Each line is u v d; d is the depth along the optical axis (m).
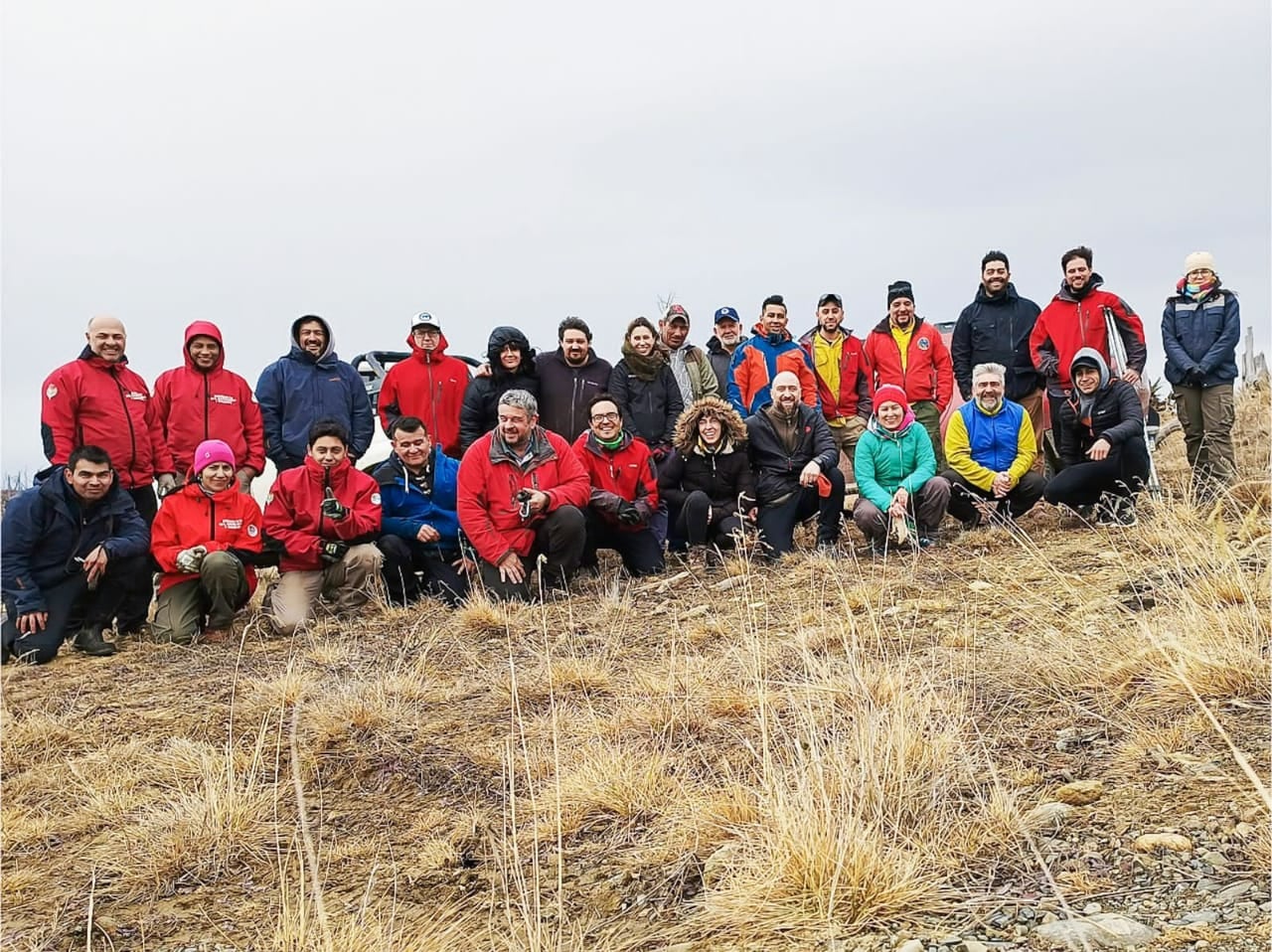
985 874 2.74
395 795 4.23
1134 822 2.88
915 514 7.61
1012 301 9.02
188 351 7.89
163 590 7.28
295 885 3.50
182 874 3.69
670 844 3.34
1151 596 5.10
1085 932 2.31
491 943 2.92
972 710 3.99
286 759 4.65
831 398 9.25
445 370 8.84
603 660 5.64
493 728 4.76
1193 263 8.30
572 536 7.46
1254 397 12.64
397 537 7.77
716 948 2.64
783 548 7.79
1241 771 3.04
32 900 3.60
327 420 7.48
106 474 6.98
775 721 3.91
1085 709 3.82
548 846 3.54
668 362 8.70
